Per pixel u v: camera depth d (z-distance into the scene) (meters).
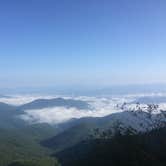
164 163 56.16
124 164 58.75
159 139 64.44
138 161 57.28
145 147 61.75
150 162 56.19
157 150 60.28
